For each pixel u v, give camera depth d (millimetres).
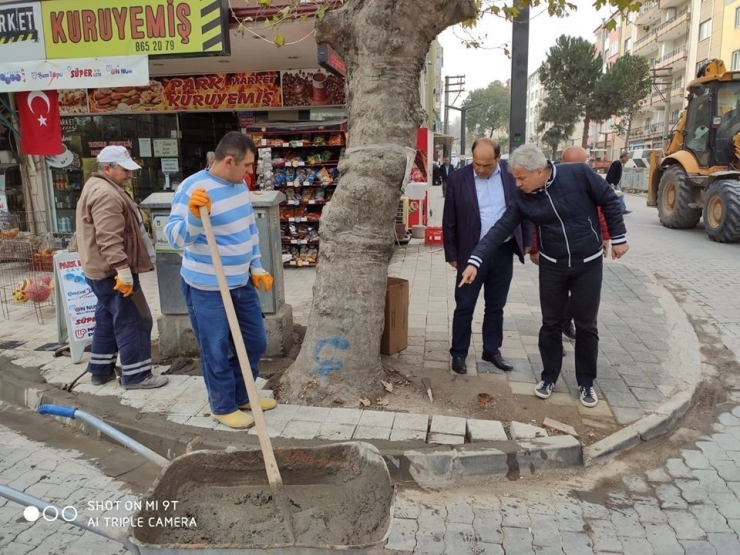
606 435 3889
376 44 3896
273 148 9219
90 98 10320
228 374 3799
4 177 10359
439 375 4730
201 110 10070
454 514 3154
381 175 3986
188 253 3635
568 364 5070
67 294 4949
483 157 4418
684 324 6211
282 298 5305
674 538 2951
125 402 4238
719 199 11555
